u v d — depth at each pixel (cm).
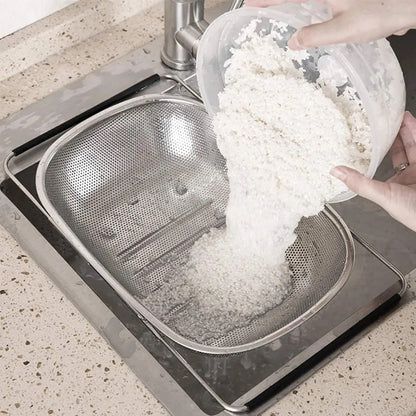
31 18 127
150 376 95
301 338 103
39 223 114
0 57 125
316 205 100
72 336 98
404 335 101
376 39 88
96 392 94
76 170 121
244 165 104
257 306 115
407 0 86
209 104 108
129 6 136
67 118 123
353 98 100
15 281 103
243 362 101
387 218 117
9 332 98
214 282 117
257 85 101
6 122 122
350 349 99
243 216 110
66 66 130
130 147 125
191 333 113
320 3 90
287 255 121
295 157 98
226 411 94
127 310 107
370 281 108
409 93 135
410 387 96
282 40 104
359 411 94
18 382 94
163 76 130
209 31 99
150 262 121
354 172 90
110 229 123
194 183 129
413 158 107
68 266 105
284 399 94
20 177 118
